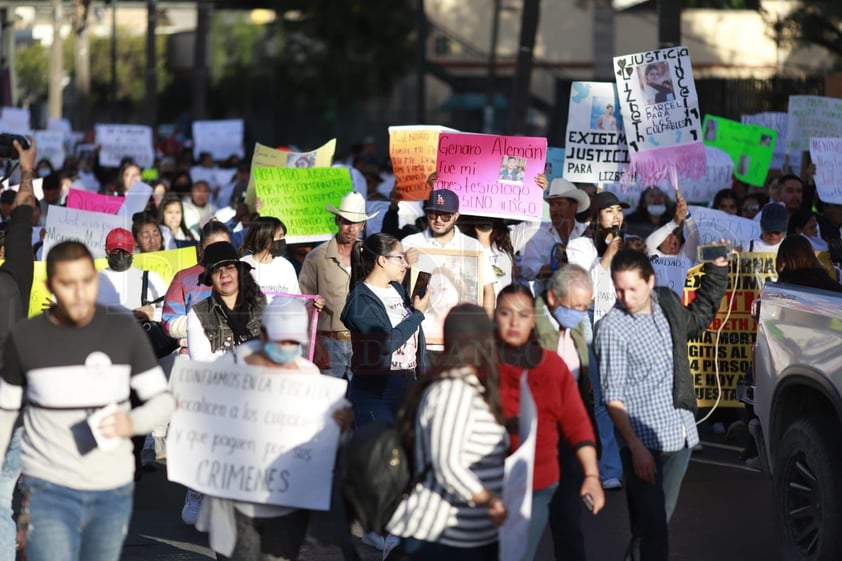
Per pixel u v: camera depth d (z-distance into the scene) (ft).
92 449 20.18
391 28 177.88
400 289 29.07
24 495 20.35
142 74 256.52
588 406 25.32
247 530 21.56
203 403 21.72
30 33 281.54
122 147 87.81
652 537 23.40
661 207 51.13
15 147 26.03
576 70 190.80
